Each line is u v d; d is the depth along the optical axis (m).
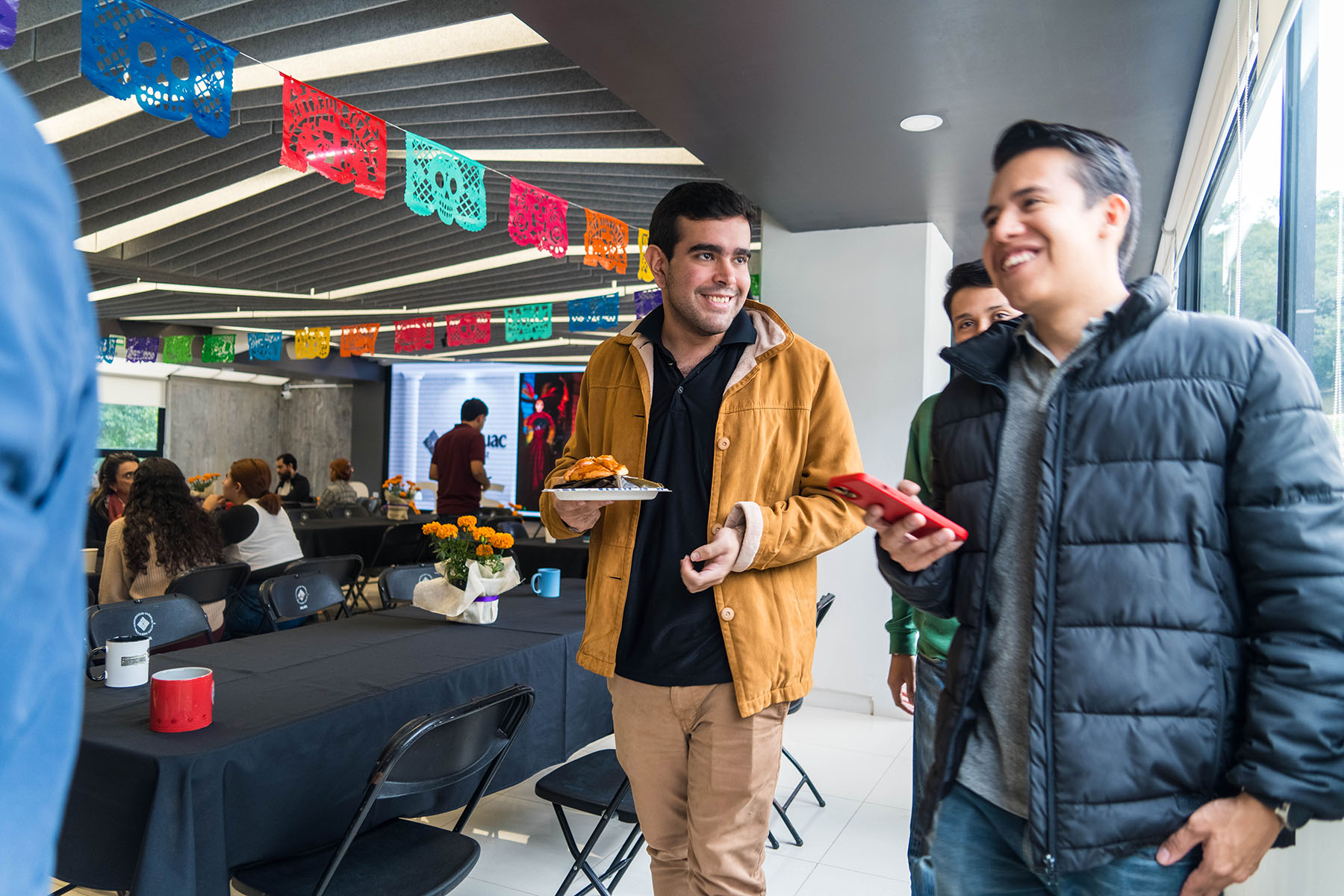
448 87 3.72
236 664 2.45
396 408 15.88
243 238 6.18
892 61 2.69
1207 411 1.00
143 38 2.16
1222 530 1.00
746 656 1.56
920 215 4.43
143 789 1.65
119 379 14.71
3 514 0.29
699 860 1.60
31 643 0.32
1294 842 0.97
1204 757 0.98
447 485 6.57
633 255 6.19
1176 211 4.27
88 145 4.21
